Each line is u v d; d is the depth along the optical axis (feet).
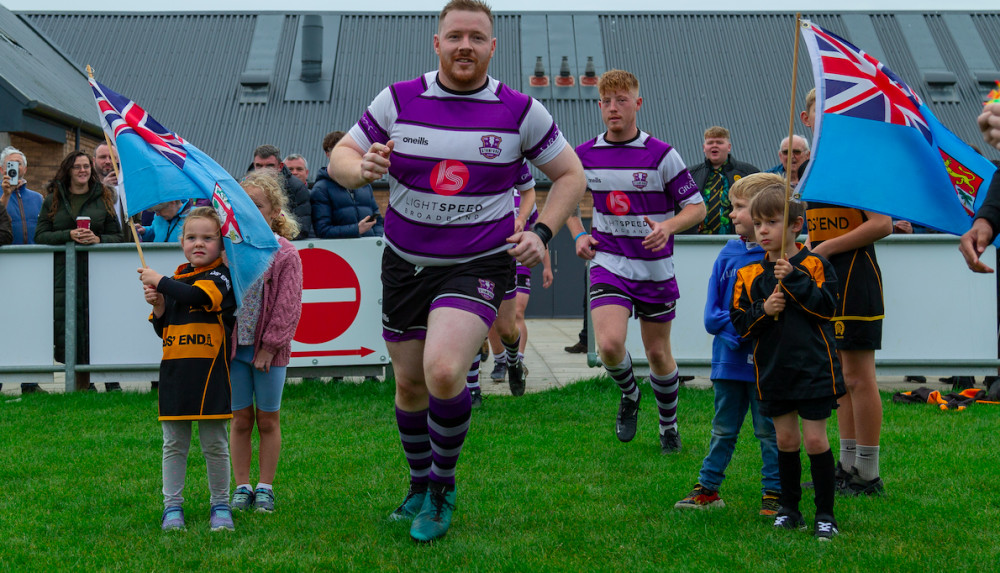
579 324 53.67
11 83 46.39
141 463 15.94
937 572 10.00
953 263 23.82
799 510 12.10
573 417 20.27
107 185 25.32
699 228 25.20
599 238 16.79
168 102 65.36
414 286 11.54
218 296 11.85
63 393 23.86
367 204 25.80
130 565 10.52
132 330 24.06
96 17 72.90
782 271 11.23
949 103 65.10
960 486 13.85
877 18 72.90
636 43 71.00
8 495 13.82
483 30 11.16
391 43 71.56
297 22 73.41
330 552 10.99
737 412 12.87
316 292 24.00
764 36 71.87
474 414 20.59
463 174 11.20
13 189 25.93
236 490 13.28
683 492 13.60
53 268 24.13
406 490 13.93
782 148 21.35
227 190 12.55
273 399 13.11
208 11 73.72
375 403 22.04
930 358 23.84
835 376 11.42
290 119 64.39
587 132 62.44
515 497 13.43
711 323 12.92
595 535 11.48
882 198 11.38
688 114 64.54
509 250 11.26
